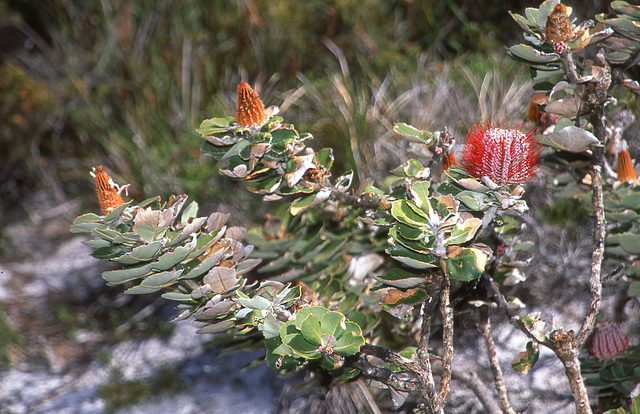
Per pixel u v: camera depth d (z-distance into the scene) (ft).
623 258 3.69
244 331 3.24
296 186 3.31
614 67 3.30
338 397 4.50
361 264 4.33
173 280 2.98
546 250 5.29
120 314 6.55
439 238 2.86
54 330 6.43
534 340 3.14
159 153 6.73
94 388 5.63
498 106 5.88
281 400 5.00
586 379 3.61
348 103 6.21
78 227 2.93
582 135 2.89
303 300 3.47
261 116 3.17
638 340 4.22
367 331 3.69
